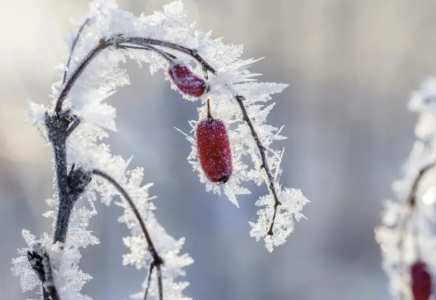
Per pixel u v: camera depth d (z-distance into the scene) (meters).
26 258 0.22
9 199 0.77
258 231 0.23
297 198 0.23
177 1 0.23
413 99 0.24
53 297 0.21
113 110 0.22
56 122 0.22
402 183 0.24
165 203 0.94
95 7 0.22
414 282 0.23
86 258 0.74
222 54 0.22
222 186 0.23
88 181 0.22
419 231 0.24
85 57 0.22
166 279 0.22
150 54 0.23
